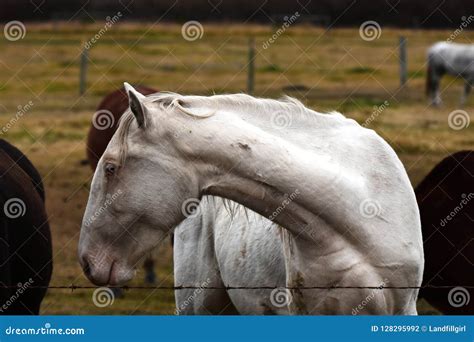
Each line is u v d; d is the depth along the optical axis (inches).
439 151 658.2
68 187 597.6
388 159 238.7
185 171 224.1
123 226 225.8
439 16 1330.0
